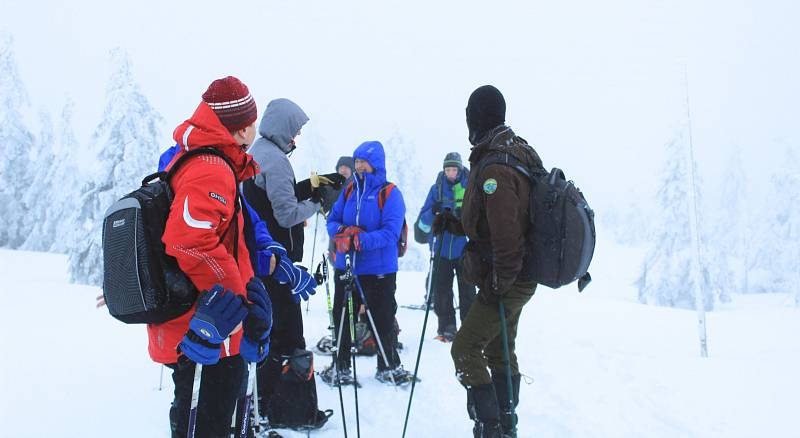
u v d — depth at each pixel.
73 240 17.53
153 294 2.07
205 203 2.05
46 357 5.62
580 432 3.92
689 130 5.95
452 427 4.07
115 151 18.11
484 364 3.40
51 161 29.20
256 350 2.24
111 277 2.11
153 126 18.77
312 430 3.81
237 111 2.35
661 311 9.48
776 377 4.82
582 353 6.04
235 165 2.37
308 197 3.96
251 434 3.08
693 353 6.01
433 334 7.10
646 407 4.36
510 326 3.53
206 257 2.03
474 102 3.45
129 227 2.07
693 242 5.88
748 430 3.80
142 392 4.57
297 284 3.08
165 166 2.86
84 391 4.57
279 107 3.77
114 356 5.75
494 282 3.17
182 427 2.35
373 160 5.06
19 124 29.34
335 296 5.20
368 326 6.02
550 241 3.14
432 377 5.23
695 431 3.84
